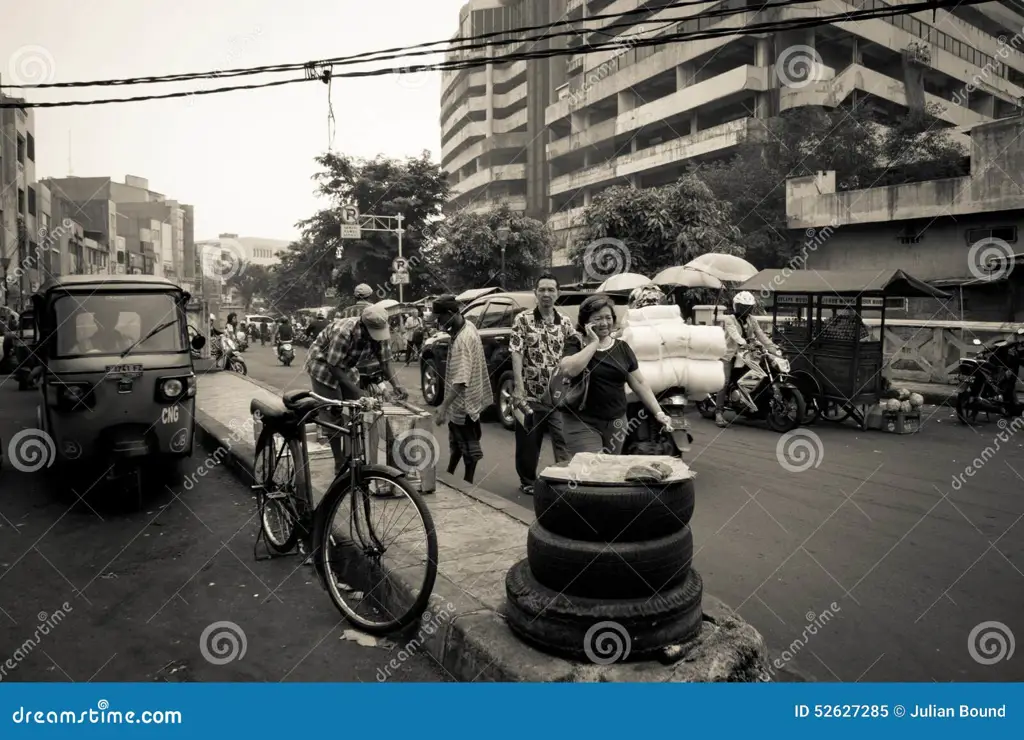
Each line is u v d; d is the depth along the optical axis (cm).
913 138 2902
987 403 977
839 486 650
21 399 1374
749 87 4100
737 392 968
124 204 8406
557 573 292
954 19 4969
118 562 481
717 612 329
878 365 939
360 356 550
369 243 3247
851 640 359
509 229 3003
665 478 294
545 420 571
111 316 666
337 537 423
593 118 5750
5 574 459
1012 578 434
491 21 7100
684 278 1186
